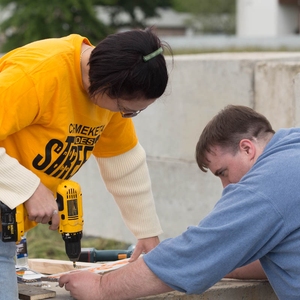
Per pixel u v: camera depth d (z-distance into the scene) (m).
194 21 59.66
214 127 3.71
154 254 3.49
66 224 3.58
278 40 29.83
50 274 4.66
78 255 3.68
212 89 7.35
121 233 8.56
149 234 4.35
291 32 41.97
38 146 3.53
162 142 7.93
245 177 3.50
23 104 3.32
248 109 3.75
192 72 7.50
